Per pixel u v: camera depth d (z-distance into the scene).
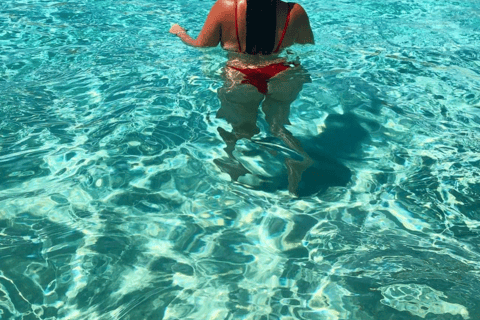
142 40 4.37
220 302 1.80
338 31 4.75
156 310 1.76
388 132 3.04
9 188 2.42
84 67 3.82
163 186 2.49
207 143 2.84
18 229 2.15
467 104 3.42
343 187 2.53
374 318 1.74
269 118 2.94
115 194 2.42
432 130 3.09
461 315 1.75
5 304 1.76
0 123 2.98
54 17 4.90
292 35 3.12
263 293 1.85
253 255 2.05
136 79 3.63
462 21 5.16
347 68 3.91
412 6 5.65
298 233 2.19
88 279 1.89
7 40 4.27
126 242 2.10
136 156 2.72
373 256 2.05
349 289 1.87
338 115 3.20
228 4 3.06
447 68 3.99
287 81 3.14
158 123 3.04
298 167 2.63
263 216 2.30
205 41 3.21
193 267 1.97
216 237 2.16
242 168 2.62
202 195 2.43
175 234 2.16
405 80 3.75
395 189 2.52
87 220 2.23
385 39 4.58
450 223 2.29
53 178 2.51
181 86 3.50
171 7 5.36
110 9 5.22
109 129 2.98
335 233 2.20
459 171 2.67
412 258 2.05
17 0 5.40
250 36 3.04
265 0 3.00
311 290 1.87
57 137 2.88
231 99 3.04
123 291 1.84
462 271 1.98
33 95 3.36
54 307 1.76
